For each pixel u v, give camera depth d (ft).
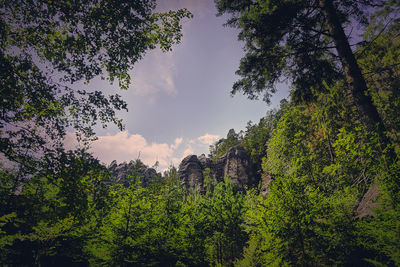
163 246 41.09
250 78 31.65
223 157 219.00
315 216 18.61
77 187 14.33
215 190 89.92
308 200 20.11
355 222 16.28
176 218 49.80
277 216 20.51
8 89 14.21
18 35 16.30
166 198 51.37
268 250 21.70
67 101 17.29
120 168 229.45
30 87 15.64
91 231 37.35
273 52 30.17
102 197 15.99
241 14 30.12
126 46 19.63
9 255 31.94
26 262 35.42
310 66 28.25
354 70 22.61
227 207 67.21
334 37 24.66
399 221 11.57
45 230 28.19
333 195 21.07
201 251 49.57
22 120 16.02
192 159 229.86
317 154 29.66
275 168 33.19
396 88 14.93
